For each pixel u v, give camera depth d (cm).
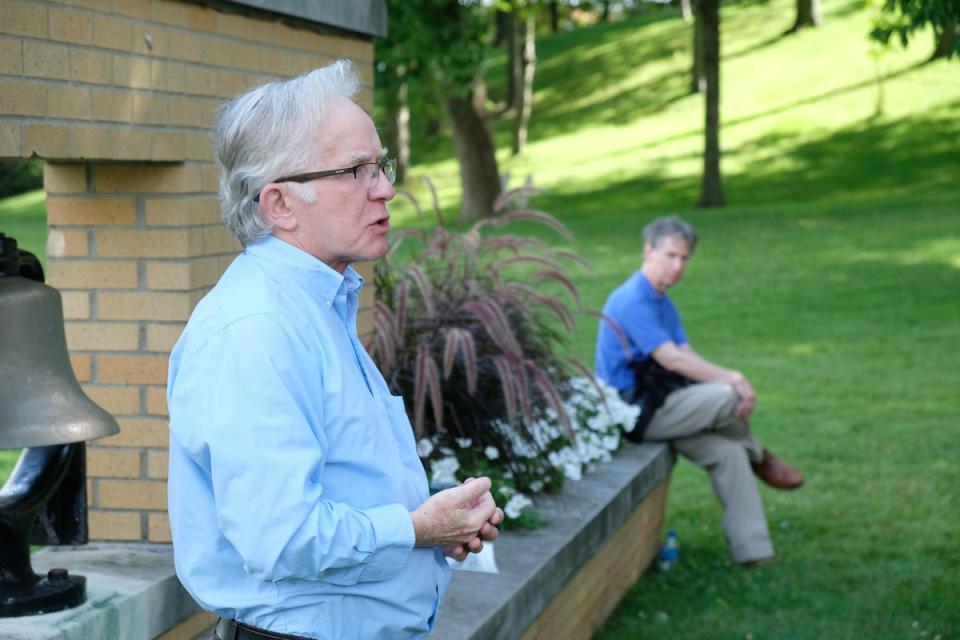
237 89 304
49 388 222
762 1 2561
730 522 507
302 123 176
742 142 2695
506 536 374
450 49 1886
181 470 177
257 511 161
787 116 2772
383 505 179
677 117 3038
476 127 2323
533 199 2536
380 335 397
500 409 430
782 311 1231
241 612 176
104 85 248
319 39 347
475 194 2339
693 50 3189
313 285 179
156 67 268
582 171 2736
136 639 258
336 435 174
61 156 234
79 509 255
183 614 279
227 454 162
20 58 221
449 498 181
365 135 181
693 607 459
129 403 295
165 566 281
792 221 1897
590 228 2039
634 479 463
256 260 179
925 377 915
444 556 195
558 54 3844
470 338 392
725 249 1670
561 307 460
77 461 254
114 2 251
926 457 679
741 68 3206
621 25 4075
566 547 367
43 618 238
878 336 1091
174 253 288
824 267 1473
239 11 303
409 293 445
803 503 593
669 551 514
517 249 471
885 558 509
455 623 288
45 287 228
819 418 785
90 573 272
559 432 455
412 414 415
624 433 530
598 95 3394
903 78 2792
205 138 291
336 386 174
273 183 177
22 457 247
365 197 180
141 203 288
